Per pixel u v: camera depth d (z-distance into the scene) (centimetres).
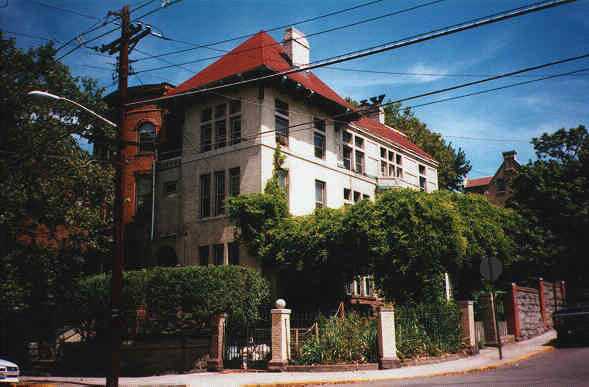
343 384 1423
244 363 1819
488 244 2600
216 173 2697
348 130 3198
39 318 2375
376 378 1463
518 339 2364
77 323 2305
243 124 2619
